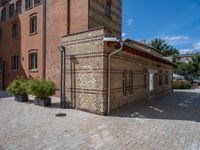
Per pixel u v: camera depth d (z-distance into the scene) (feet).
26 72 53.57
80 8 41.09
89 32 29.94
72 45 32.48
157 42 154.40
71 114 28.27
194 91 77.15
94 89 29.25
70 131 20.56
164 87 63.82
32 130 20.70
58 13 44.47
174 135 19.94
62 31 43.39
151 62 50.47
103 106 28.27
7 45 62.95
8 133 19.63
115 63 31.89
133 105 38.22
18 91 38.17
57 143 17.17
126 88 36.55
